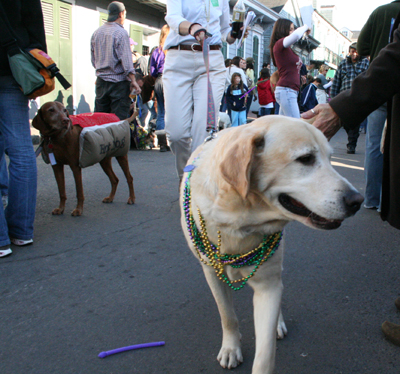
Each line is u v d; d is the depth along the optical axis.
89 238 3.37
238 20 3.85
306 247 3.29
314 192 1.54
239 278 1.88
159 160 7.01
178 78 3.60
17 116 3.02
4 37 2.81
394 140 1.95
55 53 8.73
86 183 5.27
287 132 1.58
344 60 7.73
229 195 1.63
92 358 1.91
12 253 3.03
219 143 1.73
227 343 1.93
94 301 2.40
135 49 10.99
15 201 3.08
